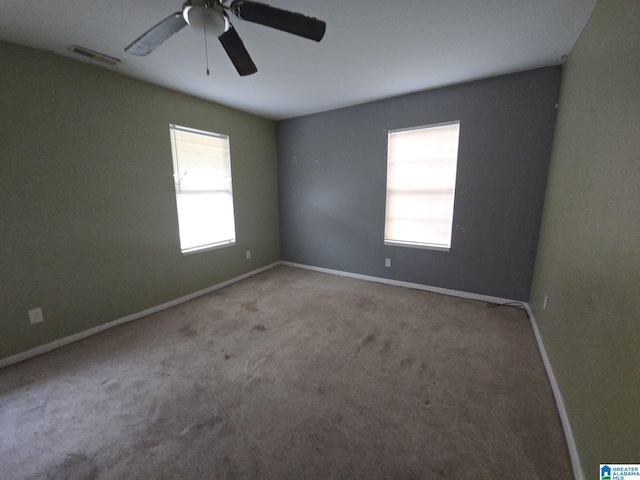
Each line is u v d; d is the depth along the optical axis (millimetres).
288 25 1360
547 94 2551
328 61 2334
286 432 1462
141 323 2691
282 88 2943
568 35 1950
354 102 3486
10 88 1951
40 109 2088
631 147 1078
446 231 3295
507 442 1391
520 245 2877
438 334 2428
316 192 4184
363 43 2055
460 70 2564
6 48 1927
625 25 1221
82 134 2316
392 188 3553
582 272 1485
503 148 2805
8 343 2047
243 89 2959
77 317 2385
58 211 2229
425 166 3287
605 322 1158
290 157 4332
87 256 2416
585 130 1661
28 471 1259
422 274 3496
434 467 1270
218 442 1403
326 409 1614
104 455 1333
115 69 2434
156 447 1375
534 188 2729
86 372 1958
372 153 3598
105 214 2508
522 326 2547
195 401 1684
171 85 2824
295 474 1241
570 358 1524
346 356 2131
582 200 1596
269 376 1910
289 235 4621
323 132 3945
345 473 1244
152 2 1570
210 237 3545
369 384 1821
